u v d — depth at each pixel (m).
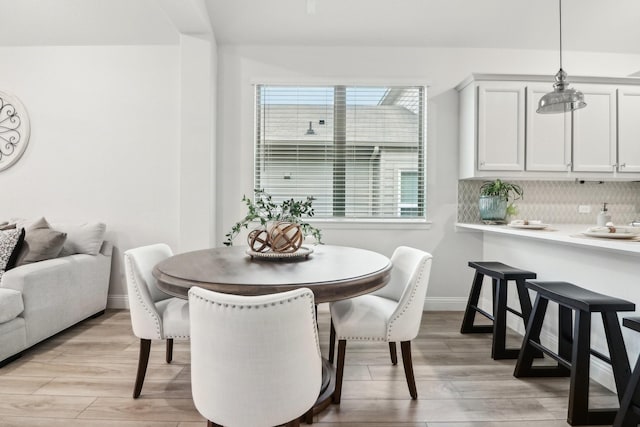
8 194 3.38
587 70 3.41
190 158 3.20
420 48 3.39
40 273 2.43
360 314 1.81
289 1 3.02
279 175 3.43
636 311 1.82
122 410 1.72
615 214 3.42
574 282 2.24
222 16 3.13
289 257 1.95
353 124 3.43
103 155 3.37
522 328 2.78
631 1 2.97
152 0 2.98
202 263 1.79
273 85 3.40
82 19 3.15
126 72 3.36
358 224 3.37
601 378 2.01
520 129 3.09
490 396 1.87
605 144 3.12
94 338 2.64
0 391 1.89
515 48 3.39
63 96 3.37
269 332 1.05
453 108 3.39
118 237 3.38
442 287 3.43
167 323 1.77
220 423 1.11
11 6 3.05
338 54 3.39
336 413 1.71
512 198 3.43
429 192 3.41
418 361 2.29
